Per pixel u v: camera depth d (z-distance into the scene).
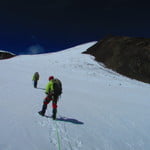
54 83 6.93
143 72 48.78
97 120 8.05
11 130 5.24
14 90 12.30
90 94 17.19
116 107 11.96
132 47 60.47
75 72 39.19
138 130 7.75
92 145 5.50
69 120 7.22
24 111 7.27
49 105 9.08
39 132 5.48
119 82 36.00
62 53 73.56
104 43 71.31
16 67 35.16
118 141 6.22
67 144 5.14
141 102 17.02
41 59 53.72
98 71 44.69
